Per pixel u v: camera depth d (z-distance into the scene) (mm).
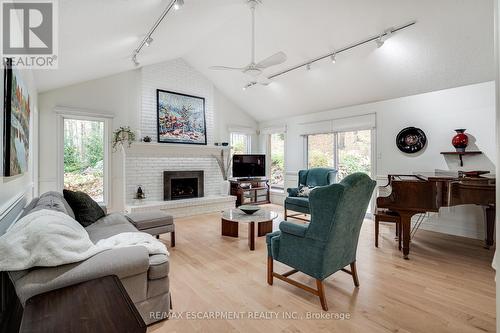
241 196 6125
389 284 2412
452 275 2596
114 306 1062
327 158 5789
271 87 5648
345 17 3377
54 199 2400
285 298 2170
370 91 4641
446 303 2094
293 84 5277
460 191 2783
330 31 3672
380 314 1946
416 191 2924
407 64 3846
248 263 2889
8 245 1384
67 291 1176
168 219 3332
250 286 2369
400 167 4516
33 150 3635
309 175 5043
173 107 5562
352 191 1956
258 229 3859
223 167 6203
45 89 4160
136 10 2557
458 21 3037
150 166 5219
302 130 6152
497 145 809
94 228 2682
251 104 6598
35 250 1396
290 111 6230
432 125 4145
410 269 2734
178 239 3723
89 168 4746
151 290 1786
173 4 2654
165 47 4309
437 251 3266
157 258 1855
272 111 6535
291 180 6422
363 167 5160
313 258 2033
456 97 3895
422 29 3279
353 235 2244
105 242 1879
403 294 2232
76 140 4617
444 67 3654
